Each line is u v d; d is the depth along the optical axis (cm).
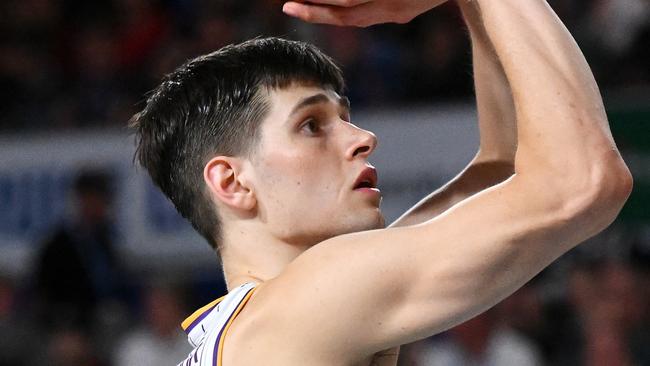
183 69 733
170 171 725
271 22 2389
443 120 2048
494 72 713
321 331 606
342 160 679
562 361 1748
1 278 2027
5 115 2422
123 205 2177
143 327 1944
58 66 2520
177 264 2147
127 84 2406
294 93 684
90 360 1880
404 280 597
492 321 1770
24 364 1872
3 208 2245
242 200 686
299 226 674
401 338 604
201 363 642
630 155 1795
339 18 656
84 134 2223
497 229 585
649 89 1950
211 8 2470
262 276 680
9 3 2586
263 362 617
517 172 593
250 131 686
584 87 591
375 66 2281
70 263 1984
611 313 1738
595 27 2217
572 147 577
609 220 593
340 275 606
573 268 1822
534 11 608
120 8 2545
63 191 2225
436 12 2328
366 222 674
